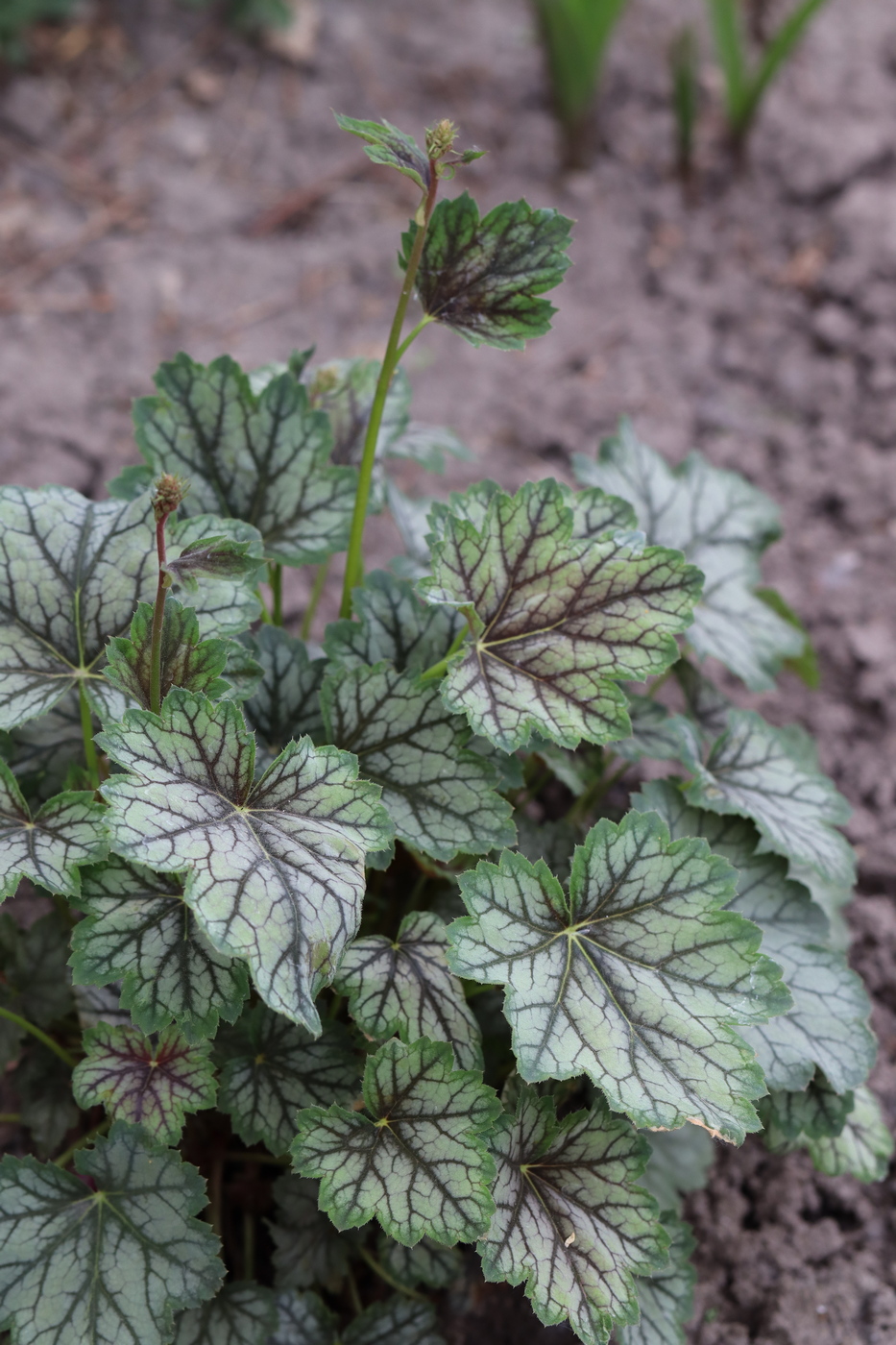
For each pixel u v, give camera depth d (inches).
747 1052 28.2
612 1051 28.1
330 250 49.6
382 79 54.3
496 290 30.1
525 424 44.7
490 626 29.7
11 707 29.4
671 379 45.9
